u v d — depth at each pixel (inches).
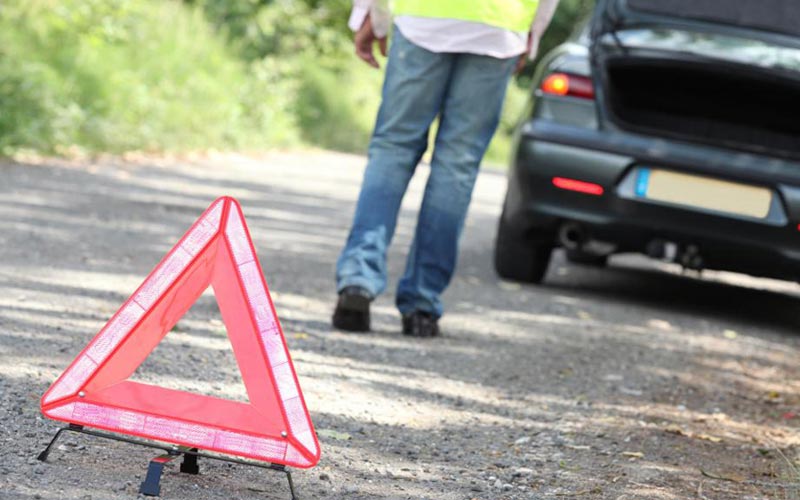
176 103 1098.7
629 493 237.0
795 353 460.8
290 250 556.7
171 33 1230.9
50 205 580.1
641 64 508.1
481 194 1124.5
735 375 393.7
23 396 245.6
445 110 390.9
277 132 1309.1
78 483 197.5
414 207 912.3
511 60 388.8
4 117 798.5
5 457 205.6
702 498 238.2
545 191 511.2
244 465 223.9
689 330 482.6
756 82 497.4
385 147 387.5
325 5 1684.3
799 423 326.3
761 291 685.9
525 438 277.4
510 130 2800.2
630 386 353.7
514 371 356.2
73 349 294.7
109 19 1080.2
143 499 194.4
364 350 356.2
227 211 211.0
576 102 512.7
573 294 549.6
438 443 264.8
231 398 270.8
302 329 374.0
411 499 219.3
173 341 322.0
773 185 490.3
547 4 393.7
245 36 1503.4
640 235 504.1
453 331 411.8
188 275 209.0
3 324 309.6
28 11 991.6
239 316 205.0
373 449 251.9
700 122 510.9
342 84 1683.1
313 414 272.7
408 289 393.4
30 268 404.2
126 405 203.8
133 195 676.1
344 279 380.8
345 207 799.7
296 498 206.1
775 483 255.0
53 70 932.0
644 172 499.2
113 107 968.9
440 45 380.5
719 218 493.7
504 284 551.5
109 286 393.7
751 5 527.5
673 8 530.6
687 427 307.1
